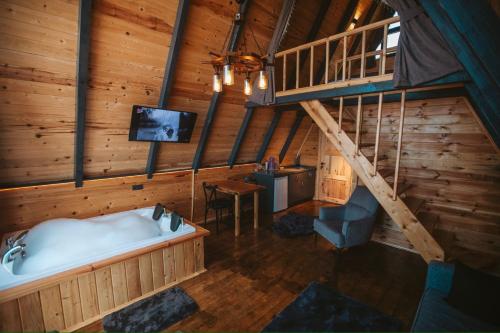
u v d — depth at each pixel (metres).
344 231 3.20
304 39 4.93
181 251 3.02
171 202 4.56
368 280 3.04
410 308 2.54
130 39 2.96
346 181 6.33
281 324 2.22
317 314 2.37
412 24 2.62
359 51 6.23
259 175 5.75
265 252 3.77
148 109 3.55
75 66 2.76
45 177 3.26
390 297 2.71
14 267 2.33
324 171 6.74
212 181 5.11
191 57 3.59
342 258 3.60
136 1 2.79
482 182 3.35
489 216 3.33
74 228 3.03
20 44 2.42
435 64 2.52
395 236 4.01
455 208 3.57
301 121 6.23
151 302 2.63
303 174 6.45
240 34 3.76
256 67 2.64
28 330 2.11
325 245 4.01
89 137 3.35
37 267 2.51
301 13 4.48
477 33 1.69
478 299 1.78
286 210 5.89
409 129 3.88
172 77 3.46
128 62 3.11
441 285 2.08
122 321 2.36
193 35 3.42
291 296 2.74
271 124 5.65
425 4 1.93
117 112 3.40
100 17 2.68
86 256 2.46
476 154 3.37
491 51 1.68
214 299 2.69
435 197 3.72
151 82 3.44
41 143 3.00
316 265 3.40
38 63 2.57
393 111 4.01
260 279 3.06
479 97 2.39
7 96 2.58
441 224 3.67
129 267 2.62
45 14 2.38
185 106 4.04
